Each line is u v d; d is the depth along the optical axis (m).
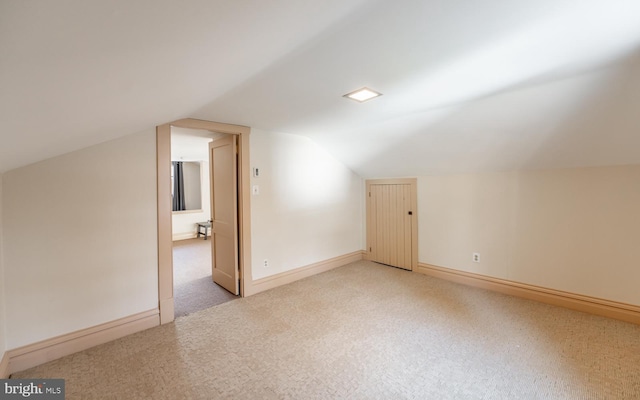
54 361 2.15
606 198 2.75
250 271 3.42
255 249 3.47
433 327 2.62
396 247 4.48
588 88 1.96
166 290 2.73
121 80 1.09
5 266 2.00
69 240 2.25
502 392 1.80
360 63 1.61
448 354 2.21
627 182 2.65
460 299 3.25
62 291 2.22
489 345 2.31
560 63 1.67
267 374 1.99
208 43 1.00
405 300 3.23
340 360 2.14
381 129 3.26
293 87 1.99
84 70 0.89
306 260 4.06
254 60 1.41
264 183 3.53
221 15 0.82
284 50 1.37
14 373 2.01
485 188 3.53
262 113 2.71
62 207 2.22
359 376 1.97
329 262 4.39
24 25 0.55
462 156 3.31
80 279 2.30
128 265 2.53
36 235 2.12
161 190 2.69
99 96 1.19
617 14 1.18
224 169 3.59
